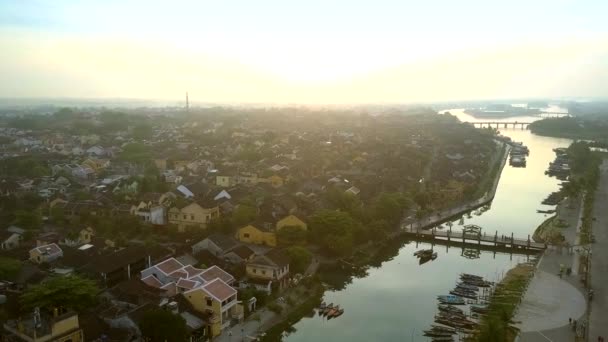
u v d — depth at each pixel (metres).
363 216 160.00
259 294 104.31
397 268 140.88
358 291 122.06
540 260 143.12
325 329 100.44
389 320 105.19
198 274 102.88
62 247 121.88
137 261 115.62
